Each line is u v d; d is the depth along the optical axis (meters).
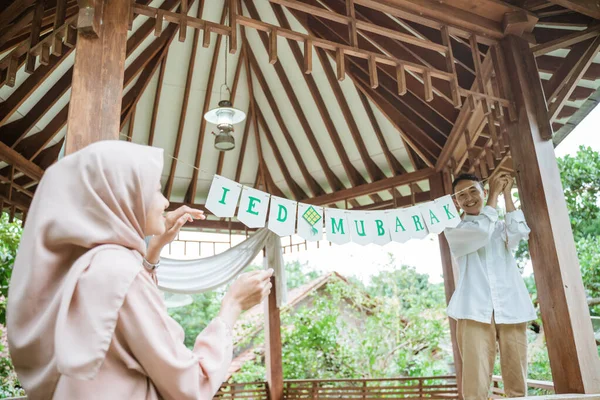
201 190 6.63
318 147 6.16
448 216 2.85
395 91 4.84
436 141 5.28
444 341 10.02
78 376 0.74
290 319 9.28
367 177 6.36
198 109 5.79
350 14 2.83
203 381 0.89
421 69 2.92
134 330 0.82
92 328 0.77
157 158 0.96
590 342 2.62
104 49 2.12
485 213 2.81
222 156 6.29
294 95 5.76
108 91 2.07
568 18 3.32
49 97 4.28
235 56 5.49
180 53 5.19
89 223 0.86
